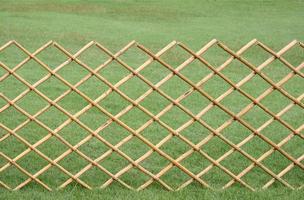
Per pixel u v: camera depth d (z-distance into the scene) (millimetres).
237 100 12242
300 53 18531
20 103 11258
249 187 7098
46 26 22375
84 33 21234
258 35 22375
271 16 27719
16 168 7781
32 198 6715
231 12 28766
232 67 15930
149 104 11539
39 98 11727
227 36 21969
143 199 6703
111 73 14523
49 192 6926
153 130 9711
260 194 6910
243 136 9516
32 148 7043
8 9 27078
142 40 20312
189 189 7051
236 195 6871
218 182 7457
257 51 18844
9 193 6848
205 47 6988
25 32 20641
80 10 27828
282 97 12562
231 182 7137
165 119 10461
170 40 20609
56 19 24500
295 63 16781
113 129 9727
